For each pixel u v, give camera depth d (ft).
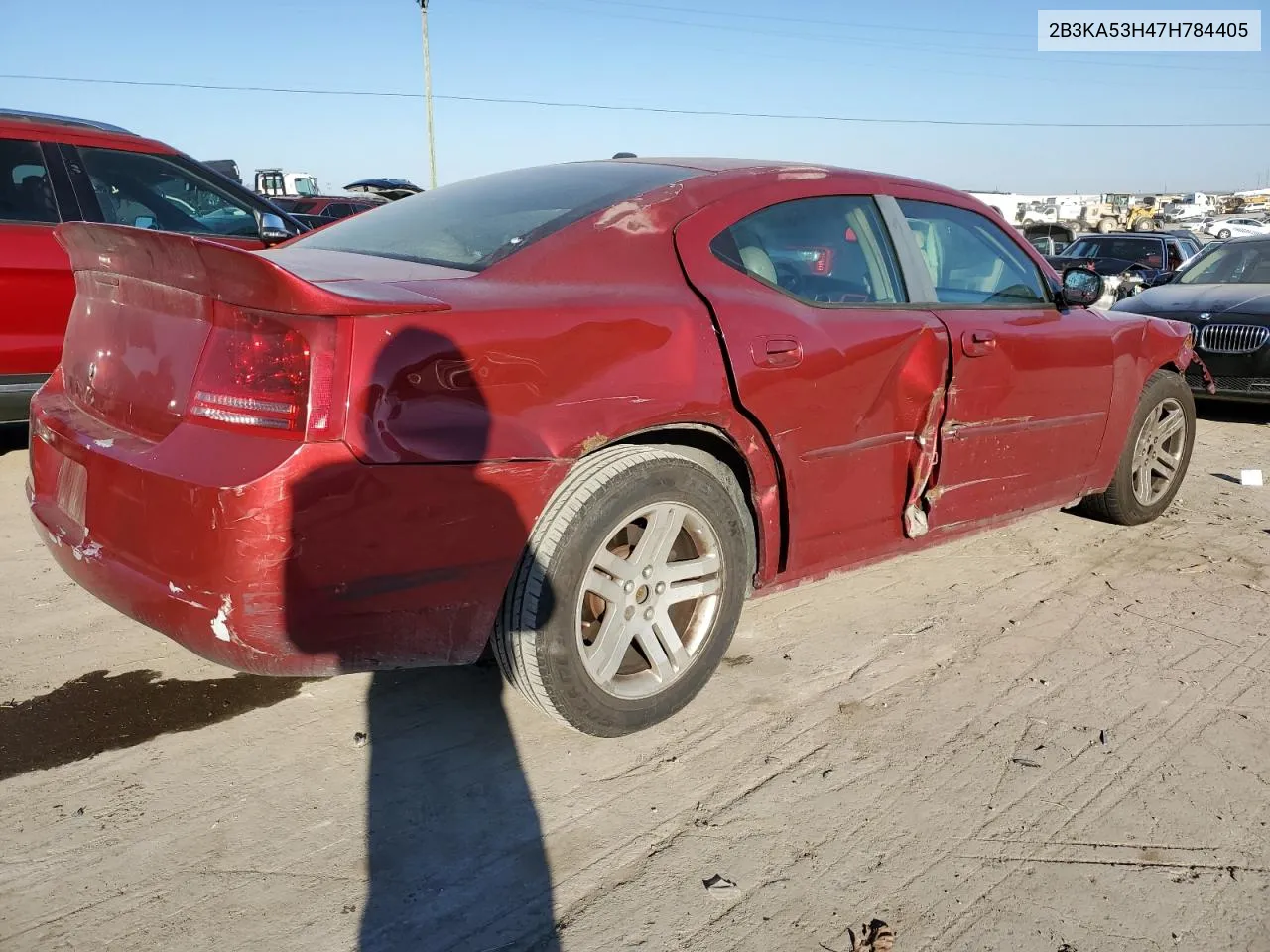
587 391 8.21
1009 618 12.56
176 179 18.99
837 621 12.29
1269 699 10.62
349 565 7.23
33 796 8.17
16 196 16.58
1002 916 7.26
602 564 8.61
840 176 11.18
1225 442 23.82
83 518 8.20
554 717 8.80
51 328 16.60
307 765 8.81
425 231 9.91
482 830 8.00
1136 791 8.86
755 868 7.68
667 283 9.16
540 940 6.86
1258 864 7.95
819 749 9.36
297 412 6.97
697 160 11.23
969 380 11.56
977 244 12.62
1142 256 51.70
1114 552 15.15
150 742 9.06
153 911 6.95
